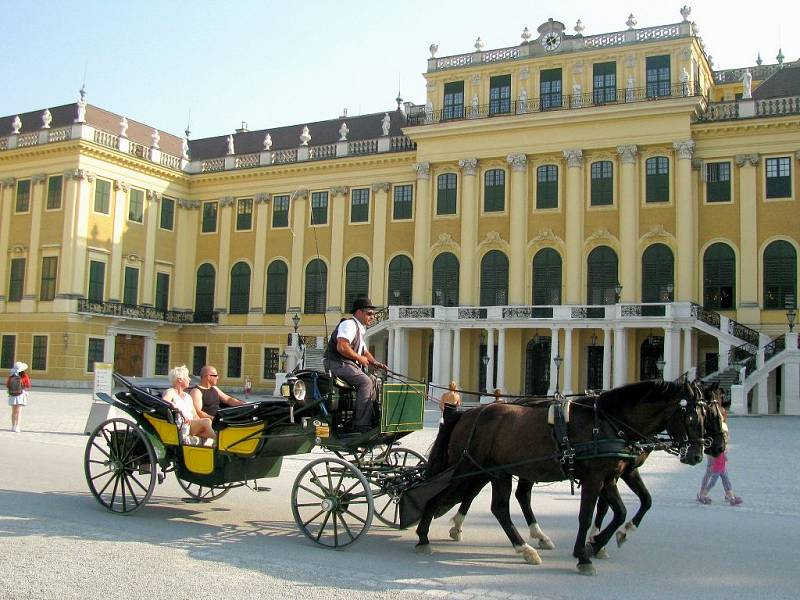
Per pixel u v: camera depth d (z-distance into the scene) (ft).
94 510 40.78
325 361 38.24
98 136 178.60
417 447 75.41
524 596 26.89
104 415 80.23
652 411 31.63
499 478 33.27
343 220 179.52
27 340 176.76
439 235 165.99
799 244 141.38
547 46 161.17
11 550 31.30
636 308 140.67
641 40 153.17
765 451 75.05
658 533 38.65
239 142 210.38
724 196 147.84
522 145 159.12
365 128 193.47
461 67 167.94
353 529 38.22
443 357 153.58
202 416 43.65
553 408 32.12
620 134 151.53
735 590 28.07
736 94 180.75
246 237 191.52
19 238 181.16
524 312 149.18
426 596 26.43
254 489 43.34
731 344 134.51
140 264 186.91
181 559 30.66
